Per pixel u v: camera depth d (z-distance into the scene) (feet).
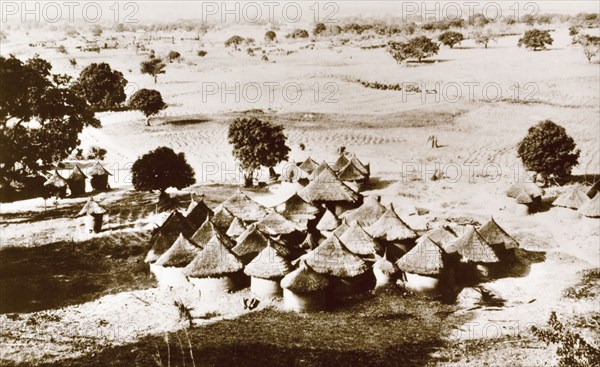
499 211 166.40
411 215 163.84
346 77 410.11
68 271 124.98
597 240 141.79
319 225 137.08
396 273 113.70
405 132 275.39
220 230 128.06
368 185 195.21
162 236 122.93
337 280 111.14
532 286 115.75
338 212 154.61
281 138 198.70
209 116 308.19
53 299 110.42
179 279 114.73
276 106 333.01
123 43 629.51
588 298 108.58
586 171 208.74
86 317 101.96
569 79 361.51
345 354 87.71
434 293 111.34
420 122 293.43
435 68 425.69
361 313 104.53
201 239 123.03
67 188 197.47
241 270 112.06
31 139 161.17
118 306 106.63
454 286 114.83
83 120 171.83
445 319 101.71
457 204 173.88
